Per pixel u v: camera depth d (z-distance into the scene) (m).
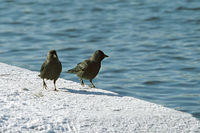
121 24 30.45
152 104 10.15
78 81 15.56
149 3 38.75
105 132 7.68
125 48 22.81
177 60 19.83
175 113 9.47
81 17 33.31
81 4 39.16
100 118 8.33
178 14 33.50
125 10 36.00
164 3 38.31
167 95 14.02
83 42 24.77
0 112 7.85
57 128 7.56
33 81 11.89
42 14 34.69
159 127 8.33
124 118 8.53
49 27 29.48
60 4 39.19
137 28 28.91
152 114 9.13
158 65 18.84
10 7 37.91
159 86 15.27
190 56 20.55
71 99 9.87
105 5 38.53
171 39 25.03
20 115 7.86
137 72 17.53
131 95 14.04
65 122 7.85
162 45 23.42
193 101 13.16
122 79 16.28
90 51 22.22
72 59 20.20
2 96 9.12
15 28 29.08
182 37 25.55
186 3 37.69
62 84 11.99
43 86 11.10
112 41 24.89
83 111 8.81
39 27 29.55
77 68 12.12
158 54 21.19
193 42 24.03
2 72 12.62
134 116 8.78
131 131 7.92
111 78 16.42
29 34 26.92
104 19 32.38
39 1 40.97
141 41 24.67
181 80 16.11
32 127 7.46
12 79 11.71
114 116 8.59
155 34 26.70
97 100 10.05
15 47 22.91
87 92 11.04
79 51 22.22
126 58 20.36
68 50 22.47
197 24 29.75
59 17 33.31
